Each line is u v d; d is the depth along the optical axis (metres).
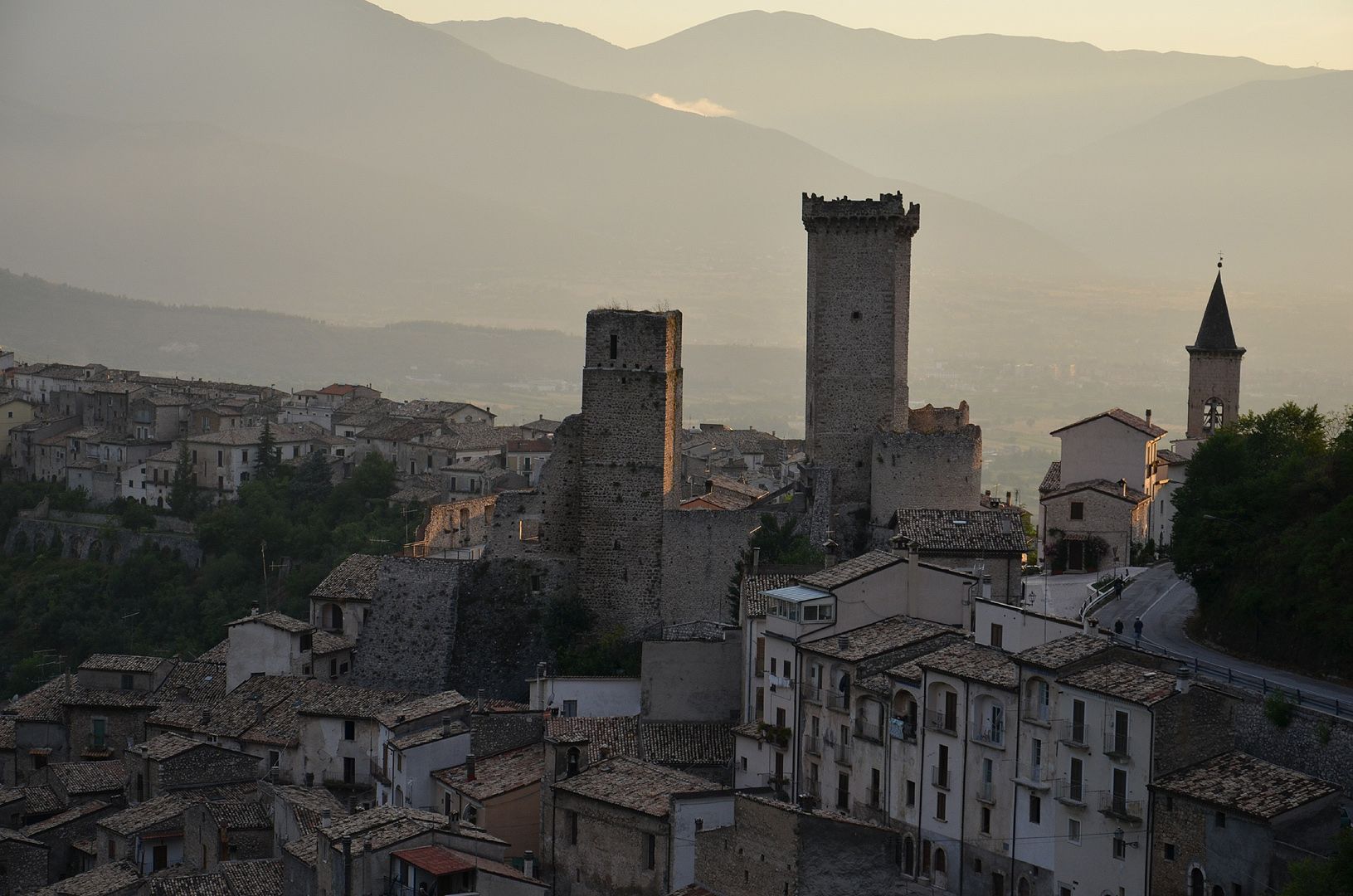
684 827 102.81
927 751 103.94
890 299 165.75
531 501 161.00
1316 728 88.44
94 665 164.50
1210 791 86.06
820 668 114.12
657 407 154.88
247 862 116.62
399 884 96.69
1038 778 96.31
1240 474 137.50
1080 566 157.62
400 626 159.88
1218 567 115.50
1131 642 108.69
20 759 160.00
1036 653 98.19
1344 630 100.75
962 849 101.06
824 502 161.88
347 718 138.50
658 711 126.31
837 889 98.50
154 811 129.38
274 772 141.38
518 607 159.25
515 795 116.06
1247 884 83.38
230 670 159.00
